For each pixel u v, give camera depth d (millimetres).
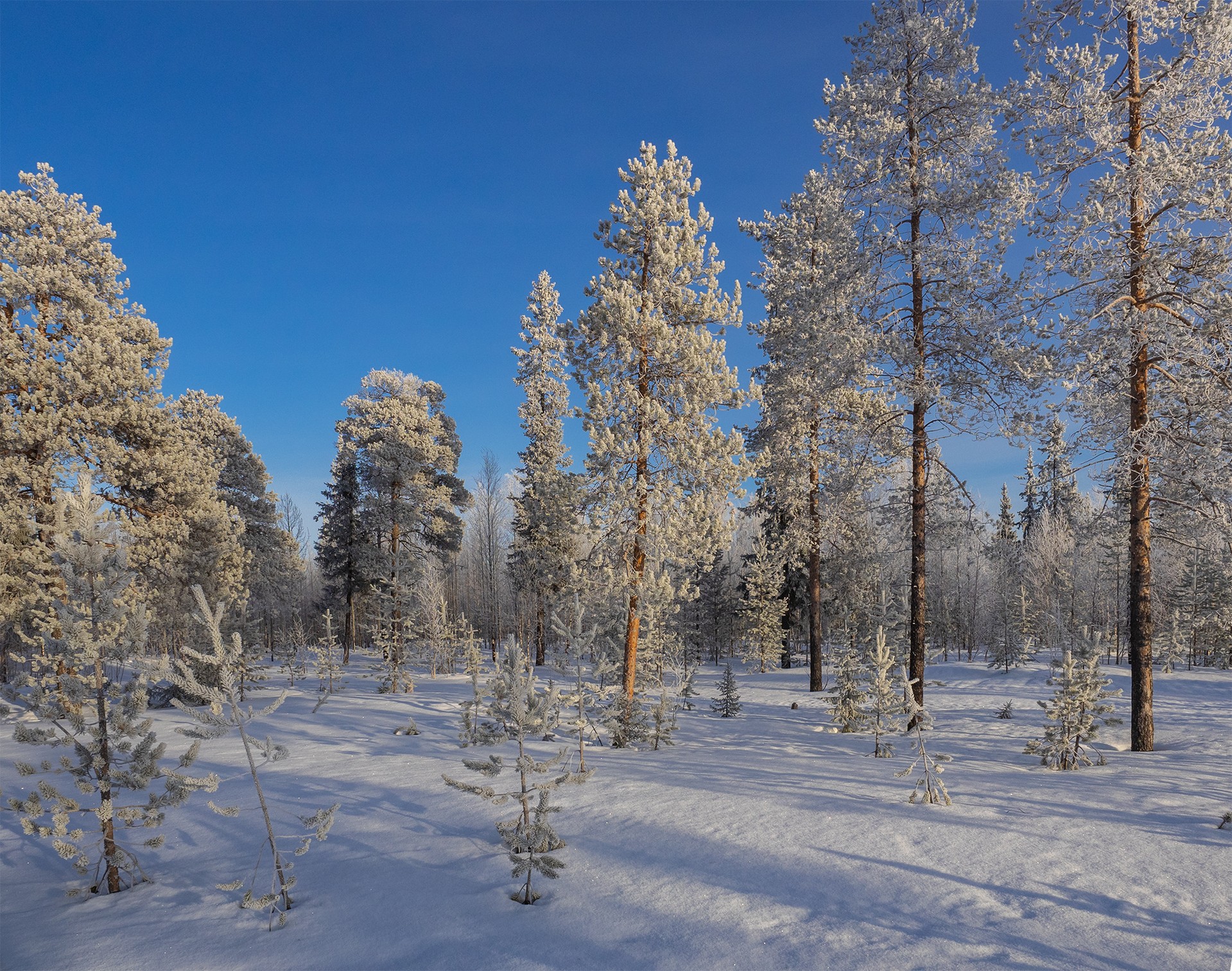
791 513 26312
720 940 4922
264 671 22906
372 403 38000
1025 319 12664
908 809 7797
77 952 5270
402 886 6246
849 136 15891
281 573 40125
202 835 8078
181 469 20531
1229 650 36562
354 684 29125
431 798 8969
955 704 21516
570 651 10844
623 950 4859
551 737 14320
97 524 6727
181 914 5938
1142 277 12023
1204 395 11703
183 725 16734
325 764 11688
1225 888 5371
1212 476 11625
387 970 4770
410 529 35188
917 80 15602
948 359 15188
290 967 4895
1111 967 4324
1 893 6723
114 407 19359
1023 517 55031
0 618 16359
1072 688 10586
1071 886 5523
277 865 6020
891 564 34781
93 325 19484
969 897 5387
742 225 28938
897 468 17719
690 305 16109
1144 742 12297
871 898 5449
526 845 6004
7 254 18844
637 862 6430
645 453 15445
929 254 14617
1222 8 11164
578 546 36000
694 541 15469
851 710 15578
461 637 36125
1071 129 12609
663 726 14047
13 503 17453
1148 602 12484
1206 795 8352
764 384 25469
